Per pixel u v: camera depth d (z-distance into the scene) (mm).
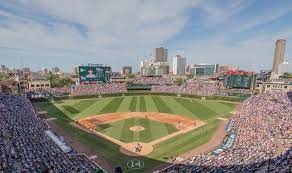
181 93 99062
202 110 69438
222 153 30891
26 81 106312
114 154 33969
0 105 55438
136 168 29438
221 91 95312
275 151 29438
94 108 71375
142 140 40281
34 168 24453
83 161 30562
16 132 37000
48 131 44094
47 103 79000
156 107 73812
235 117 56375
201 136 42750
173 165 29844
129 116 60125
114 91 100812
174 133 44625
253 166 24391
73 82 142375
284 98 70750
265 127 41625
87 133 44406
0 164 24359
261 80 108875
